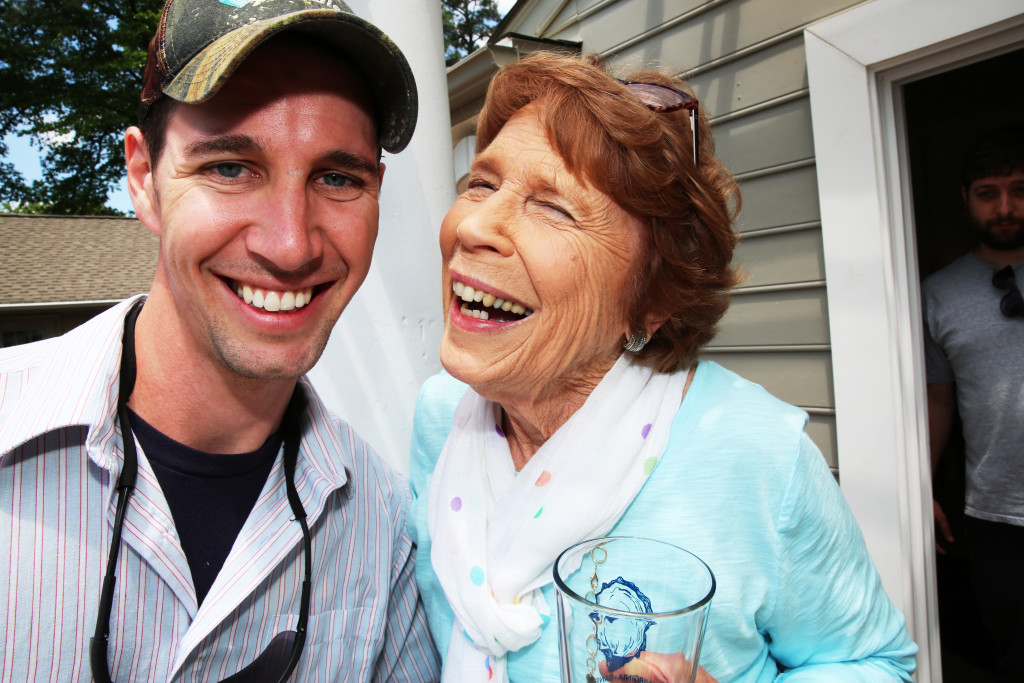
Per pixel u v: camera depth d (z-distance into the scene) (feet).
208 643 1.52
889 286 2.99
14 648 1.36
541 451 1.51
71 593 1.40
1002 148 3.11
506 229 1.38
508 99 1.48
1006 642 3.43
